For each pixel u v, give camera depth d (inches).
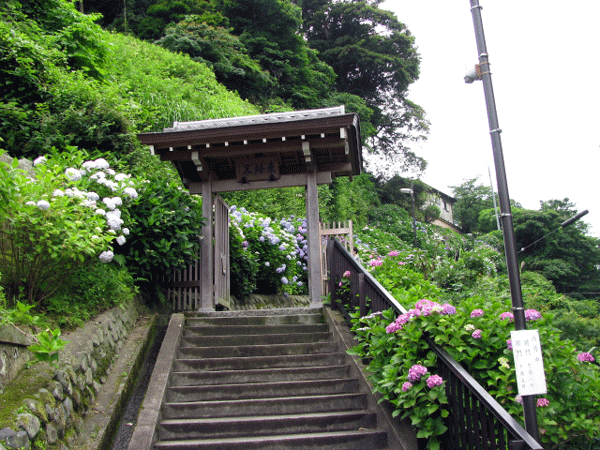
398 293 238.5
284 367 242.1
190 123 332.8
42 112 368.5
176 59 817.5
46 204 184.9
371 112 1343.5
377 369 188.1
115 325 244.5
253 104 1036.5
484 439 135.3
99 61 516.7
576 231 1320.1
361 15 1528.1
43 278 204.2
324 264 368.5
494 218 1788.9
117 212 237.0
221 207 359.3
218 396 217.9
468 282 428.1
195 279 331.0
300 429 196.1
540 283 642.8
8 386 154.3
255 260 428.8
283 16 1213.1
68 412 167.8
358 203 1085.8
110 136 378.9
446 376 162.7
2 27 381.7
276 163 333.7
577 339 301.0
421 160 1628.9
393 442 182.5
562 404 164.7
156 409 199.0
